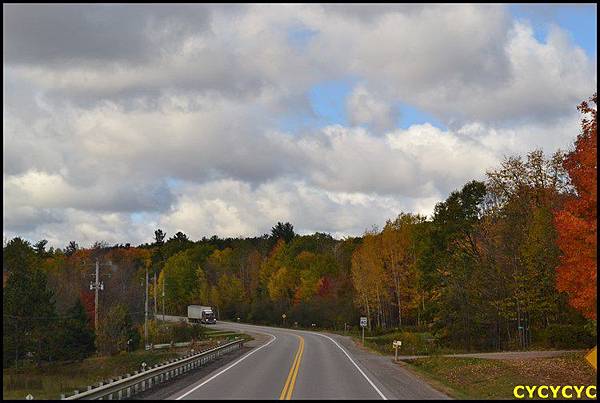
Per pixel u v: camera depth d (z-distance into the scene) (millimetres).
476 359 39562
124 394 20641
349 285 102000
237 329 101562
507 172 55906
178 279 141125
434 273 67500
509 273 55406
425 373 31828
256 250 150000
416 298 76375
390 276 79750
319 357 41250
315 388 22281
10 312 45969
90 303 69750
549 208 49938
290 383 23969
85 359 49656
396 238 78625
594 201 24391
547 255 49219
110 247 151750
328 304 100750
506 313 54281
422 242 77250
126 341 55844
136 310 91688
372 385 23906
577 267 25156
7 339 45531
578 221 24562
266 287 127438
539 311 52031
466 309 57188
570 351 44625
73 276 85875
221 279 134375
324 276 108875
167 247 168750
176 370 28641
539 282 50906
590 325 32562
